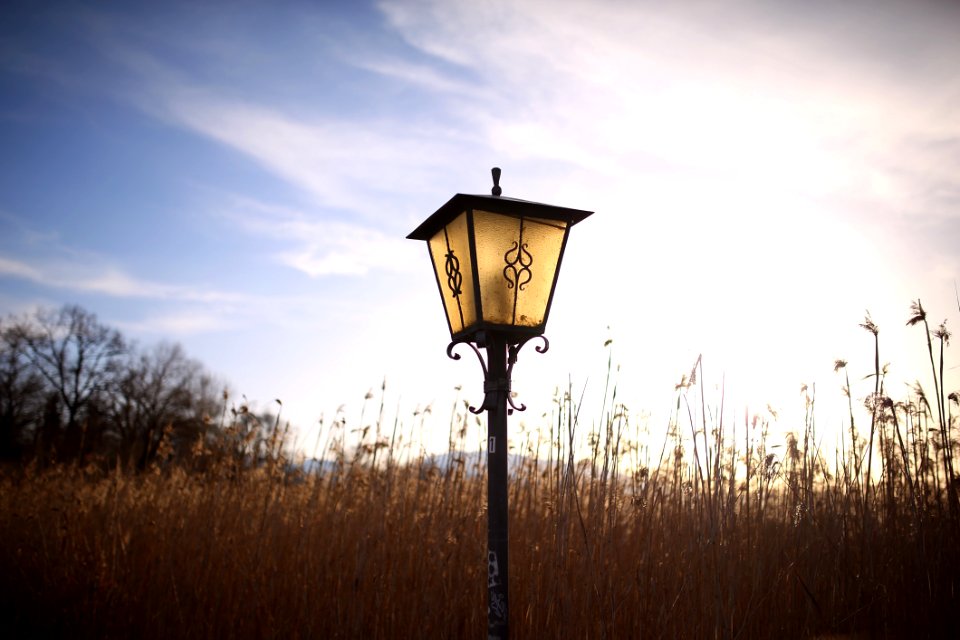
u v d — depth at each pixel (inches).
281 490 225.9
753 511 174.6
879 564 168.9
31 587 211.9
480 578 175.5
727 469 172.2
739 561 163.0
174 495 240.7
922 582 160.9
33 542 231.9
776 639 159.5
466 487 205.5
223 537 211.3
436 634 169.2
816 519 176.4
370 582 181.9
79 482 266.5
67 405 1123.9
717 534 159.6
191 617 195.5
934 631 154.3
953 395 166.1
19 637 197.5
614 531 167.6
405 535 193.5
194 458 244.8
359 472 212.8
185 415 1114.7
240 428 233.6
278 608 189.9
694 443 165.8
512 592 171.9
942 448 161.9
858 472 177.2
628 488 179.2
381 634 172.7
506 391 112.6
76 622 201.3
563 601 156.6
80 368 1155.3
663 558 165.3
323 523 206.5
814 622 160.7
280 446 228.7
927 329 158.9
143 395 1104.2
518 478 196.9
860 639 157.2
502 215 113.7
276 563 198.4
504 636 106.3
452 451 206.7
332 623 178.4
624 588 160.4
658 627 151.6
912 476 171.3
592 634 154.6
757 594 160.7
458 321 118.6
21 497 262.1
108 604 203.9
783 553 171.6
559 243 118.0
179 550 211.8
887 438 174.7
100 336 1182.3
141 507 240.2
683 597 158.6
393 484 208.5
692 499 168.7
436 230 125.7
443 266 123.5
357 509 205.8
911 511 167.2
